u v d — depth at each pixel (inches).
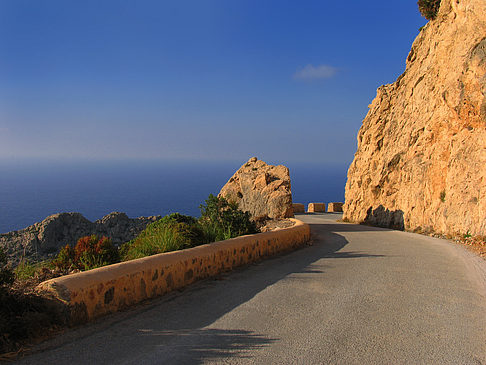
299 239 587.5
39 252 654.5
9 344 185.3
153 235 403.2
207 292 291.1
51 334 201.0
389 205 986.1
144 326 216.4
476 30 676.7
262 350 185.5
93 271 236.4
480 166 637.9
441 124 804.0
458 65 709.9
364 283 324.2
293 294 287.6
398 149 987.9
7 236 707.4
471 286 315.0
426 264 414.0
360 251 519.5
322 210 2033.7
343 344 193.8
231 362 171.9
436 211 767.7
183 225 445.7
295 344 193.3
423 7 992.9
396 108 1085.8
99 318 228.2
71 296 211.3
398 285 317.1
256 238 444.8
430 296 283.7
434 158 807.7
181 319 229.3
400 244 595.5
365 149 1210.6
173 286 295.9
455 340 200.5
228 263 381.4
